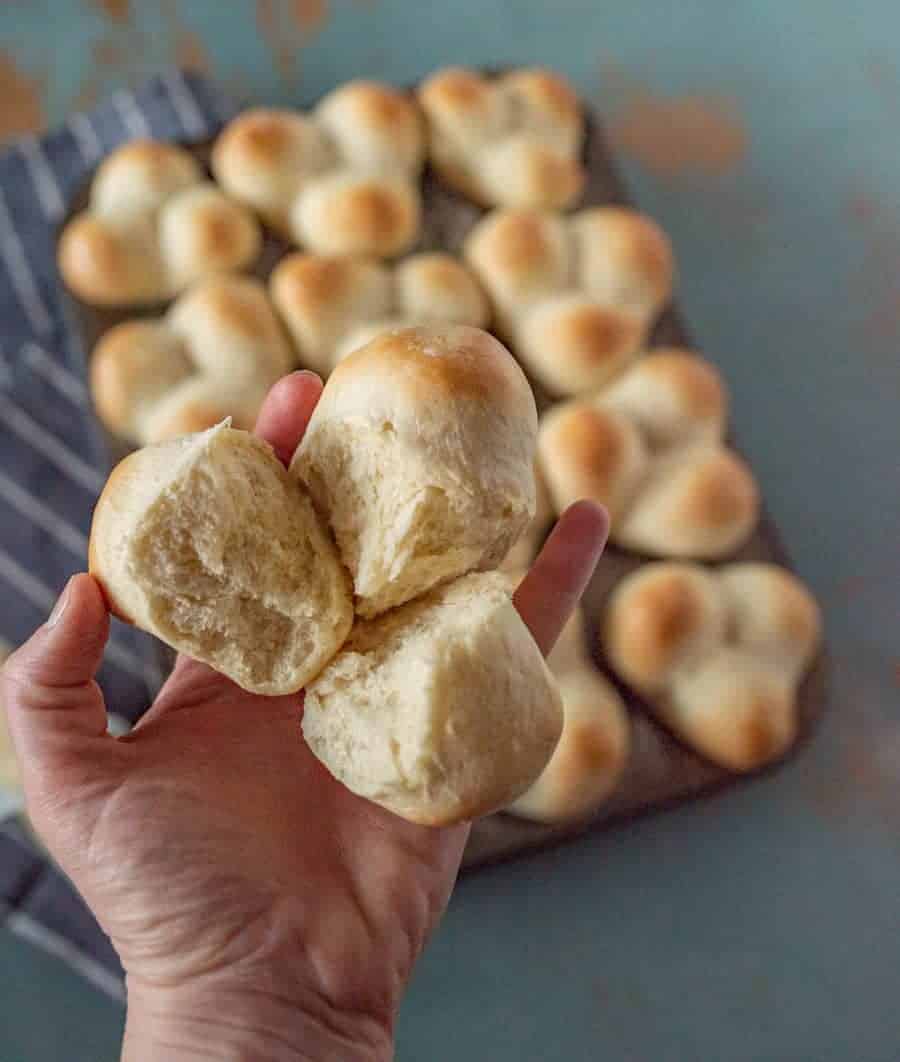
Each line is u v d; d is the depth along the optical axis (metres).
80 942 0.45
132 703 0.46
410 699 0.26
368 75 0.59
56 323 0.51
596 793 0.42
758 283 0.57
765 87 0.61
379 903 0.32
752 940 0.47
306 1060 0.30
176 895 0.29
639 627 0.43
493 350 0.28
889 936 0.47
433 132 0.51
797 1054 0.46
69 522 0.48
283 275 0.47
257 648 0.28
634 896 0.47
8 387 0.50
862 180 0.59
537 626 0.37
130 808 0.29
